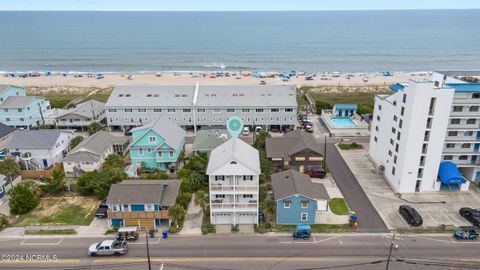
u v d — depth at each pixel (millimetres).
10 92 91938
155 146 66688
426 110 53750
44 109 94000
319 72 190875
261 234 48188
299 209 49406
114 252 43625
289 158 66000
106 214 51344
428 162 57062
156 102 86125
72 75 171375
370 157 72250
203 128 88000
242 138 82875
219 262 42500
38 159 68062
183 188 56812
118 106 85188
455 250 44344
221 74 169250
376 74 175125
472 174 61500
